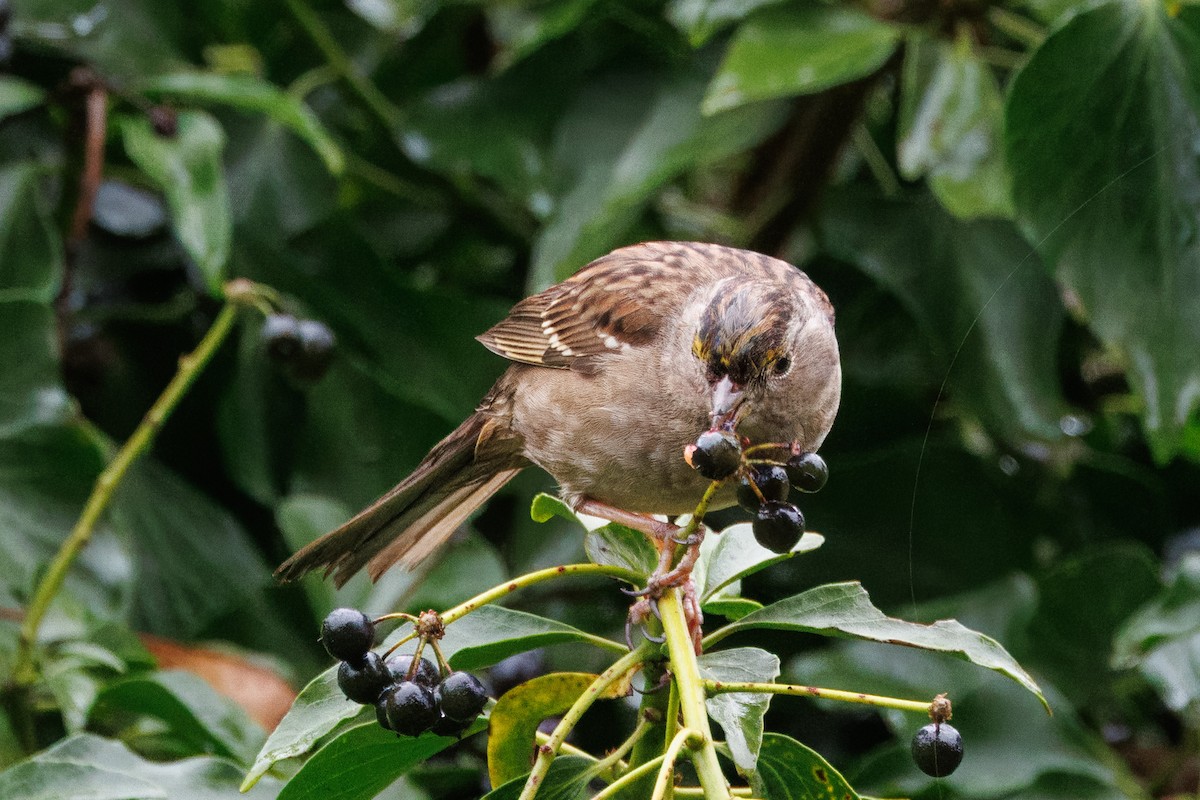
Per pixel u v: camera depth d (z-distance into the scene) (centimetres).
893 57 913
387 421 922
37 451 809
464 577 805
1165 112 764
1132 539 970
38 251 845
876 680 784
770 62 823
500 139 945
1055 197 779
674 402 705
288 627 896
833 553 920
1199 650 743
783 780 495
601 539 550
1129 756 875
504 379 763
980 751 766
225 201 821
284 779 623
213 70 977
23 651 702
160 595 878
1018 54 934
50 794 515
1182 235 770
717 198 1109
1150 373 773
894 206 938
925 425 953
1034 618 862
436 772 748
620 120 916
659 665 499
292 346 760
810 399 715
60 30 938
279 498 933
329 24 1021
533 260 952
